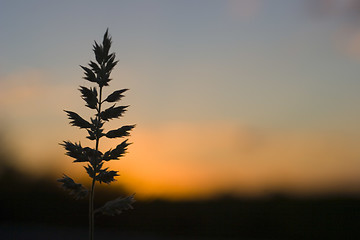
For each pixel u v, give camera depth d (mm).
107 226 13969
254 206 13727
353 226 12297
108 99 2271
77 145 2203
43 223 14281
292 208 13547
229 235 12680
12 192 15258
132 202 2123
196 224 13195
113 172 2197
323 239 11992
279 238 12695
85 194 2156
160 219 13695
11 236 11875
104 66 2242
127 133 2266
